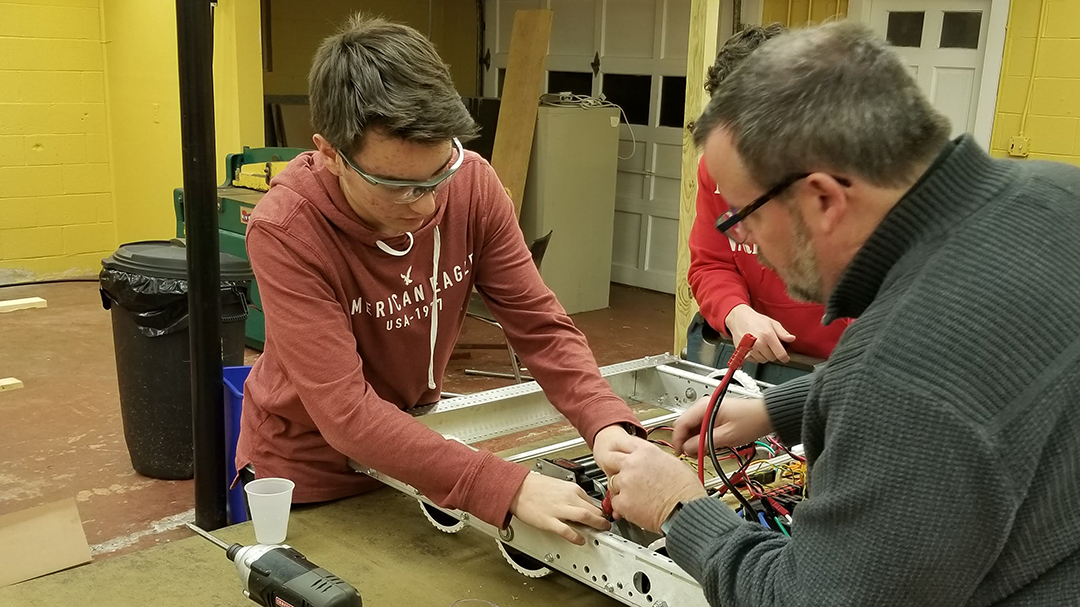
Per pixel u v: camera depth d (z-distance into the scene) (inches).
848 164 29.6
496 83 275.3
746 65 32.2
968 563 27.6
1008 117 178.1
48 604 45.8
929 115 30.3
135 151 240.4
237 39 206.2
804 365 75.7
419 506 59.4
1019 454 27.2
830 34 31.2
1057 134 172.7
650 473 39.4
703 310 81.3
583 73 255.4
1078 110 169.5
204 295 82.4
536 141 219.1
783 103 30.2
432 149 47.7
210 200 80.9
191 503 121.0
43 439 140.9
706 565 34.4
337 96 47.0
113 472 130.4
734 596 32.9
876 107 29.5
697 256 82.7
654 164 244.8
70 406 155.0
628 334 212.4
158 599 46.6
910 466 27.3
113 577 48.8
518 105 220.8
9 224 237.0
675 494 38.3
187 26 76.5
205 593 47.3
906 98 30.0
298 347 52.1
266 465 60.0
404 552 52.8
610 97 250.8
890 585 27.9
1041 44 171.8
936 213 29.9
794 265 32.9
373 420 50.9
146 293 118.6
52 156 241.1
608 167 229.9
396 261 56.5
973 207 29.9
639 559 42.8
